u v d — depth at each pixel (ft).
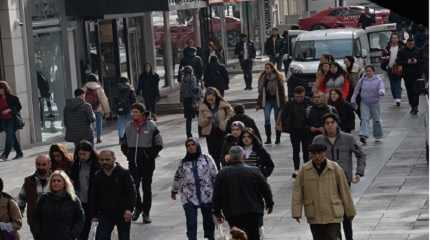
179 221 122.01
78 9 214.28
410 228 109.09
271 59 305.73
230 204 93.66
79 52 221.46
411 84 204.74
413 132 184.14
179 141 193.47
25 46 197.36
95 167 101.50
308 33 253.24
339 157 105.50
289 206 126.00
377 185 135.54
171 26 297.74
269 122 180.65
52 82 208.44
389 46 243.40
